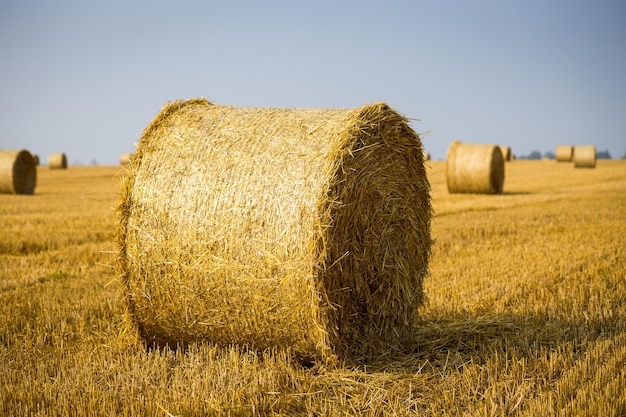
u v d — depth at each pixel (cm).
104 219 1797
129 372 578
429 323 762
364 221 646
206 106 728
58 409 496
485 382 561
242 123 671
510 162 6312
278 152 629
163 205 651
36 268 1120
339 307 610
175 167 661
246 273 612
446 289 923
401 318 689
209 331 653
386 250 676
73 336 727
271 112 684
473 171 2664
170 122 693
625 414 488
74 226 1642
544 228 1577
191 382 551
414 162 725
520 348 645
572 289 902
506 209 2038
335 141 610
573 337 687
